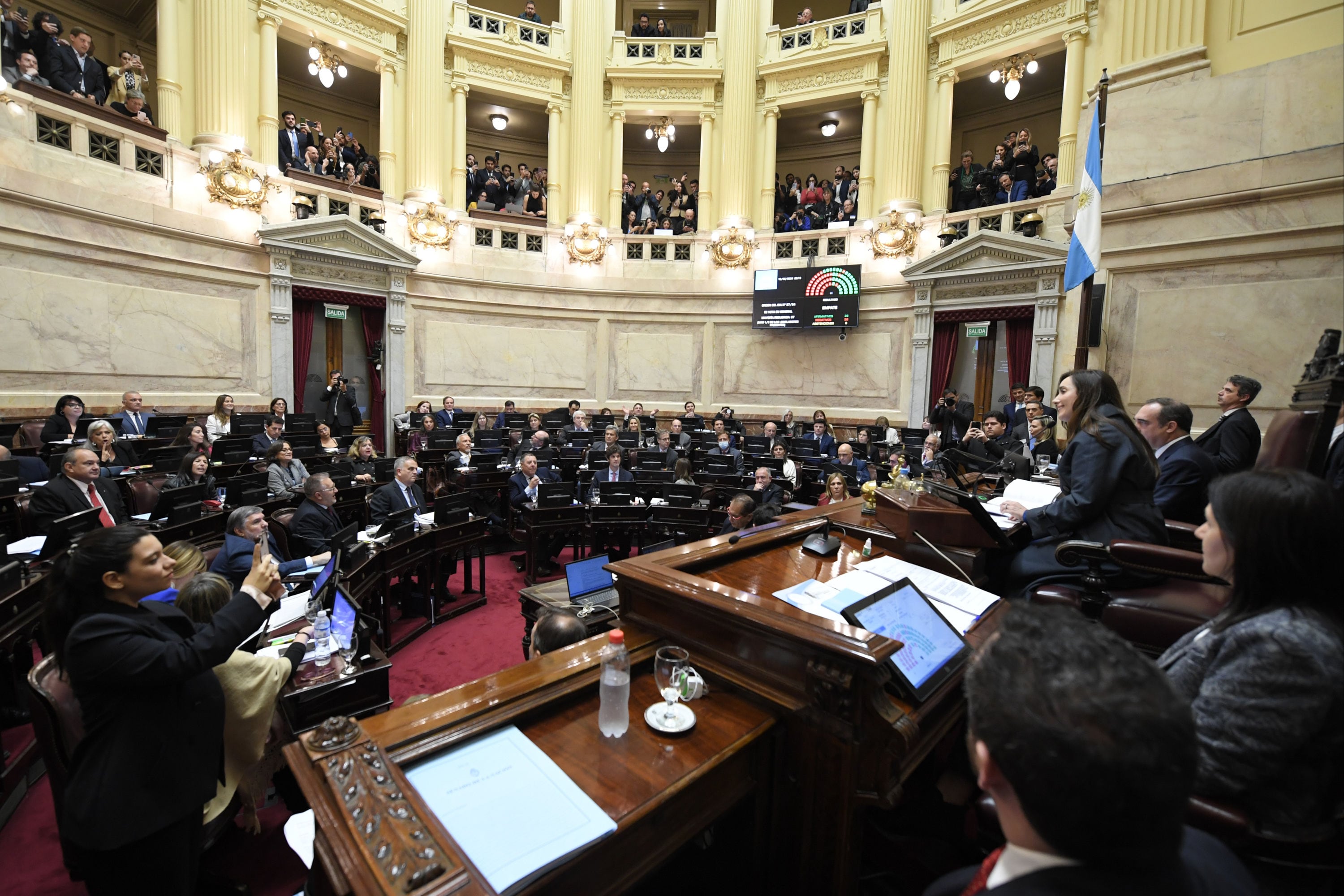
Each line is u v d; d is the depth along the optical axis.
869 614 1.60
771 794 1.64
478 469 7.45
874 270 11.84
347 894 0.98
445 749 1.37
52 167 7.67
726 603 1.69
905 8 11.35
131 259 8.41
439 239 11.75
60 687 2.04
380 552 4.26
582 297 12.91
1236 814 1.12
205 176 9.20
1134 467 2.24
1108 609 2.06
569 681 1.63
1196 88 3.82
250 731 2.35
